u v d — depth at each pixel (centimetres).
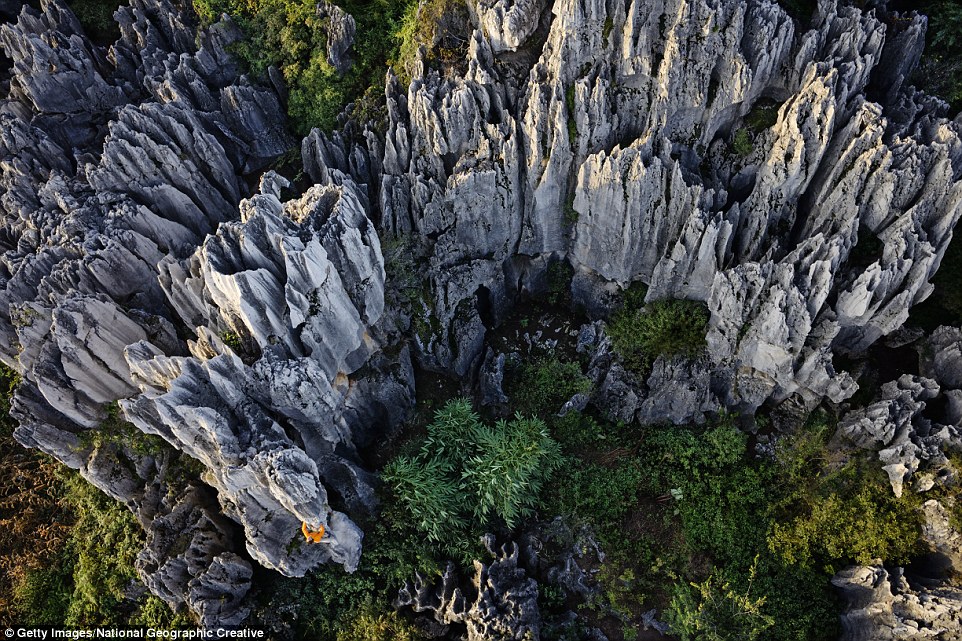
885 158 2658
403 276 3250
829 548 2748
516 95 3077
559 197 3219
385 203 3133
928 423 2792
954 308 2994
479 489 2930
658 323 3241
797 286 2767
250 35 3416
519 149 3072
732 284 2880
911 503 2641
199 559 2758
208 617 2706
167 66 3347
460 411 3162
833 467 2906
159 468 2895
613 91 3005
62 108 3338
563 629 2756
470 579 2841
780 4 3088
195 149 3164
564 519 3017
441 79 3109
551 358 3550
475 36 3008
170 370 2431
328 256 2594
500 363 3431
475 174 3006
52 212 2964
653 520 3055
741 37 2797
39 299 2692
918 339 3147
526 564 2928
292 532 2652
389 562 2875
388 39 3350
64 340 2522
